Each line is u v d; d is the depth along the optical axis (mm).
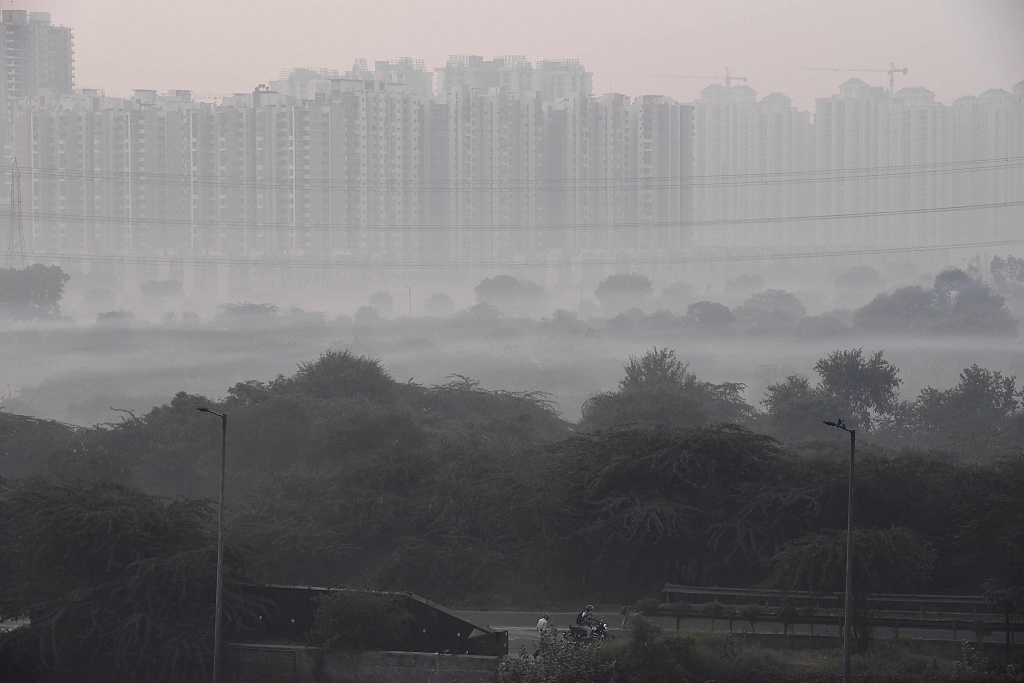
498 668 106250
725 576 149750
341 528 158000
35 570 119312
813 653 114625
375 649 113562
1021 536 133250
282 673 112812
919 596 129125
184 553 118750
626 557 151000
